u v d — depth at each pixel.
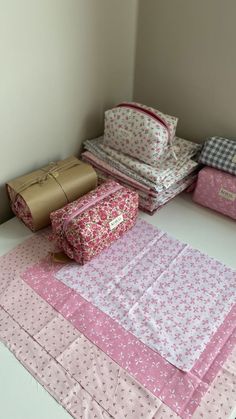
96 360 0.80
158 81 1.37
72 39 1.11
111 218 1.03
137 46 1.35
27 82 1.05
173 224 1.18
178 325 0.88
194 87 1.28
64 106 1.21
